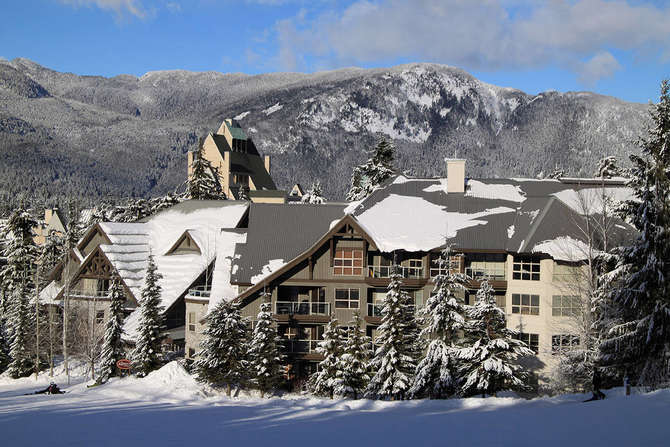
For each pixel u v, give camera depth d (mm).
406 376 38312
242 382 41375
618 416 22469
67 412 27500
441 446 18406
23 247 72500
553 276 44031
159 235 62438
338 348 40719
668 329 30984
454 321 37188
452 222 48500
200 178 98438
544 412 24844
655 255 31562
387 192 53500
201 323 46625
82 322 55344
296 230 51219
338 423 23531
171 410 28109
